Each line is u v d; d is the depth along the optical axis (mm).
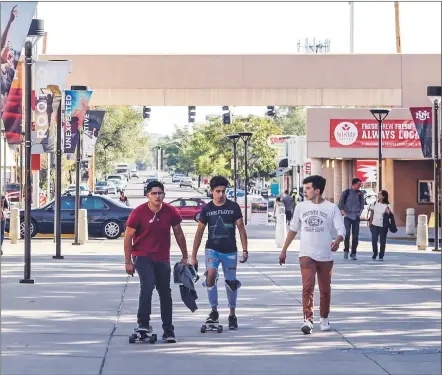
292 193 64312
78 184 36938
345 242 30328
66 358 12406
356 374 11570
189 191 143125
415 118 39344
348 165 60031
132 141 112125
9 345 13352
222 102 52562
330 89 50031
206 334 14594
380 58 50375
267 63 49344
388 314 16984
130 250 13797
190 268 14172
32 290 20531
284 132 177125
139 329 13648
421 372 11703
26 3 22062
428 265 28234
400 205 55156
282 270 25891
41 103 30469
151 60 48562
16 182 63406
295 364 12172
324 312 15008
